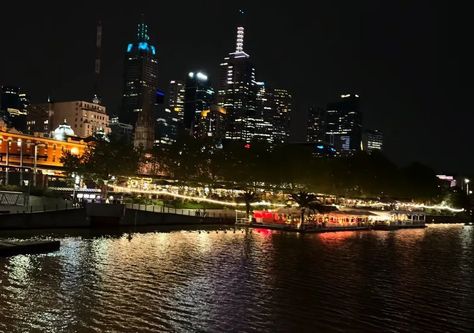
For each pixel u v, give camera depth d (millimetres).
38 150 182625
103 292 39562
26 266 48344
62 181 159000
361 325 34531
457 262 67875
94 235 75500
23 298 36750
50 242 58469
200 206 129750
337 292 44125
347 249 76438
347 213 125438
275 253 66375
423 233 125312
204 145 157125
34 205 84562
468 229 150500
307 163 171750
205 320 33562
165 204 122250
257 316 35156
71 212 82438
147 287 42062
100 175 133500
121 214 88875
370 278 51781
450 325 35531
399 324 35250
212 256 60594
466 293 46312
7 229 74250
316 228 108500
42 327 30609
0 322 31156
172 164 151750
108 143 146500
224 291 42125
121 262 52969
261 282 46500
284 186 179250
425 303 41688
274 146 172250
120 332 30328
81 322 31875
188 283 44438
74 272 46531
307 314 36438
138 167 149125
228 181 157500
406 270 58438
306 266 57062
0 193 87688
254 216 112500
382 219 144375
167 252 61969
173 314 34594
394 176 195750
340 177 182875
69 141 194500
